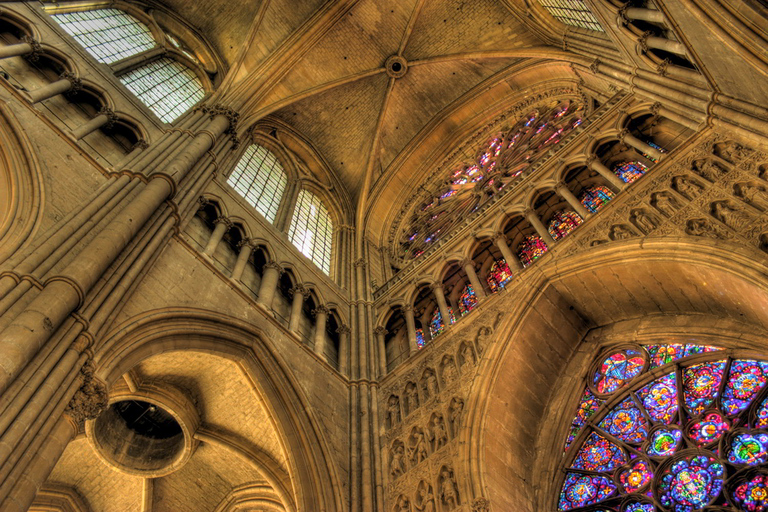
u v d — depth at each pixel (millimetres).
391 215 27672
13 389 8469
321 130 27922
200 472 16750
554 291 15492
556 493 13422
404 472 13969
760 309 11805
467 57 26422
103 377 10406
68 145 13812
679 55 14812
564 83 24469
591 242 14758
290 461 13578
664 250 12820
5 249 10531
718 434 12023
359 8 26484
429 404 15125
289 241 20578
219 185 18625
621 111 17266
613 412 14109
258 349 14477
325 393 15602
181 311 13008
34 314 9180
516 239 18641
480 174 25750
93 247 11180
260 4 25062
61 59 16312
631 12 15148
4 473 7898
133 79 20109
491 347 14859
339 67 27188
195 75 24594
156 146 16234
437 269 19562
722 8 10289
